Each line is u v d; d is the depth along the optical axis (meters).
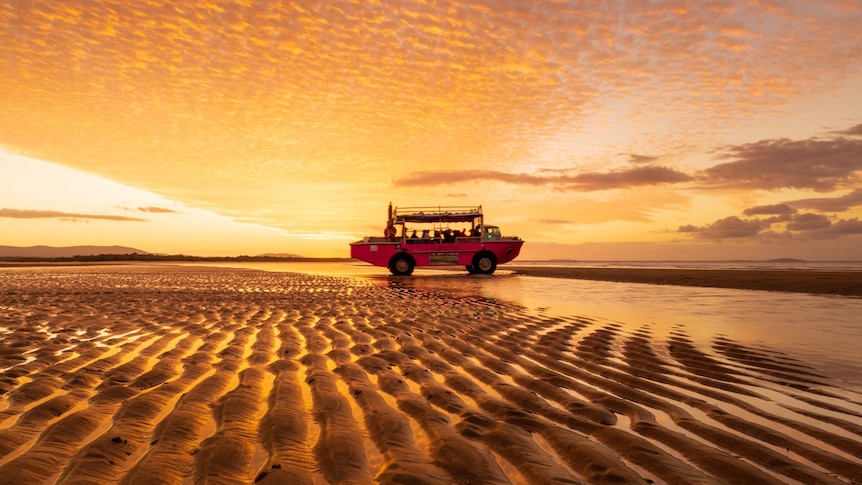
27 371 4.60
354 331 7.30
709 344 6.12
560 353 5.67
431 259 26.73
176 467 2.45
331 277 23.30
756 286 14.73
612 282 18.80
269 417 3.22
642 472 2.46
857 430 3.04
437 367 4.96
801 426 3.13
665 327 7.53
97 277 21.97
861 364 4.97
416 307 10.50
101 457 2.54
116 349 5.75
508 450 2.72
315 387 4.07
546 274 25.19
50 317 8.57
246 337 6.69
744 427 3.11
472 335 6.96
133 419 3.17
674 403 3.69
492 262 26.95
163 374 4.53
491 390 4.10
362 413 3.40
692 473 2.44
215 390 3.93
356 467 2.49
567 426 3.16
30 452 2.62
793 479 2.38
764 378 4.44
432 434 2.97
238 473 2.41
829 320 8.09
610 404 3.66
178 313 9.23
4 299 11.76
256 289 15.30
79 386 4.06
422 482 2.30
